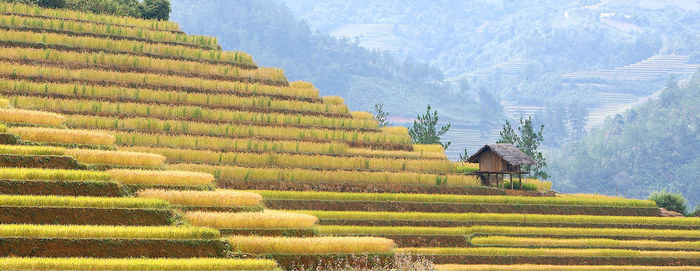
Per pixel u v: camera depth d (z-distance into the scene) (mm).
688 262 63625
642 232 68062
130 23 82438
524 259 59969
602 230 67062
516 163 74750
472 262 58469
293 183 65625
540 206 71438
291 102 77625
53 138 49875
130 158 49906
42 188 42250
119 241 38156
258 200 47875
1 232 36438
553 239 63812
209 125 69625
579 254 61562
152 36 79812
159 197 44906
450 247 60125
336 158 70750
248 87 76938
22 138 48750
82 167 46906
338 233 57250
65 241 37281
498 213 68938
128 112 67750
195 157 64562
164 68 75125
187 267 37125
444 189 71562
